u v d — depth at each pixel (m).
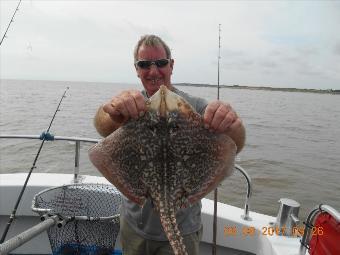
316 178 5.69
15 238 1.12
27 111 14.61
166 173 0.87
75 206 1.69
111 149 0.89
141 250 1.23
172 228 0.79
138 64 1.29
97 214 1.72
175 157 0.88
